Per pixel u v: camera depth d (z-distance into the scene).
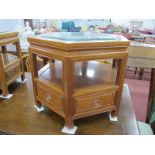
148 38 2.30
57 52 0.54
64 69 0.54
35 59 0.67
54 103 0.64
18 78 1.03
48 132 0.64
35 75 0.70
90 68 0.83
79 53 0.52
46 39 0.57
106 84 0.65
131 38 2.29
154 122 0.85
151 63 0.92
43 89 0.68
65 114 0.61
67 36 0.60
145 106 1.79
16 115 0.73
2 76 0.82
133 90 2.19
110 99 0.65
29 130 0.65
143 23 2.76
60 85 0.63
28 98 0.86
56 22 2.63
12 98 0.86
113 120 0.70
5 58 0.94
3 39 0.79
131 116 0.73
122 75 0.62
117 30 2.70
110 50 0.56
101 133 0.63
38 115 0.73
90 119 0.71
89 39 0.56
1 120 0.70
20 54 0.96
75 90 0.59
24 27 2.33
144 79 2.59
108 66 0.86
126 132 0.64
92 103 0.62
